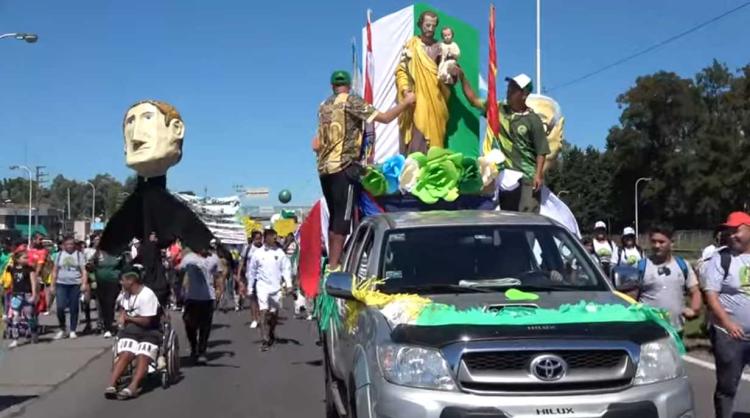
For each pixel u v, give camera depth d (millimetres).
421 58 9547
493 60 9516
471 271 5727
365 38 10383
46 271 16328
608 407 4391
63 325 15102
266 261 13562
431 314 4816
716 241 8773
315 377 10719
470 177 8195
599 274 5746
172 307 20125
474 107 9883
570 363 4484
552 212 9242
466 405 4379
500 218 6238
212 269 12883
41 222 92062
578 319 4742
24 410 8727
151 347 9578
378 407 4641
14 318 13930
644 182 91812
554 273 5762
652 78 88562
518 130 9203
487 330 4594
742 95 79312
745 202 79812
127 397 9328
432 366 4520
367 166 8219
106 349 13484
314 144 8664
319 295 8219
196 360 11844
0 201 117875
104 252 11195
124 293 9648
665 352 4652
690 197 83625
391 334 4781
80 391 9820
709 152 80750
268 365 11781
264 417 8359
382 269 5758
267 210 42156
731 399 6883
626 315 4828
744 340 6738
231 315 19453
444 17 9922
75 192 130875
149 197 10766
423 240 5949
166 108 10680
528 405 4359
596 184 99125
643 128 90500
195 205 15633
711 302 6820
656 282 7910
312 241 9523
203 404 9016
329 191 8383
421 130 9516
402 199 8367
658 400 4488
